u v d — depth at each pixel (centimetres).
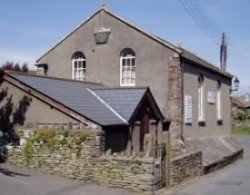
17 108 2030
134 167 1605
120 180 1622
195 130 2869
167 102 2573
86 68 2802
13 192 1432
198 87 2973
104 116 1967
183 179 1942
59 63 2891
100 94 2270
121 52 2714
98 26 2777
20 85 2016
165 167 1731
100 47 2769
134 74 2677
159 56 2603
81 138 1697
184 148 2528
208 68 3073
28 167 1795
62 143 1730
